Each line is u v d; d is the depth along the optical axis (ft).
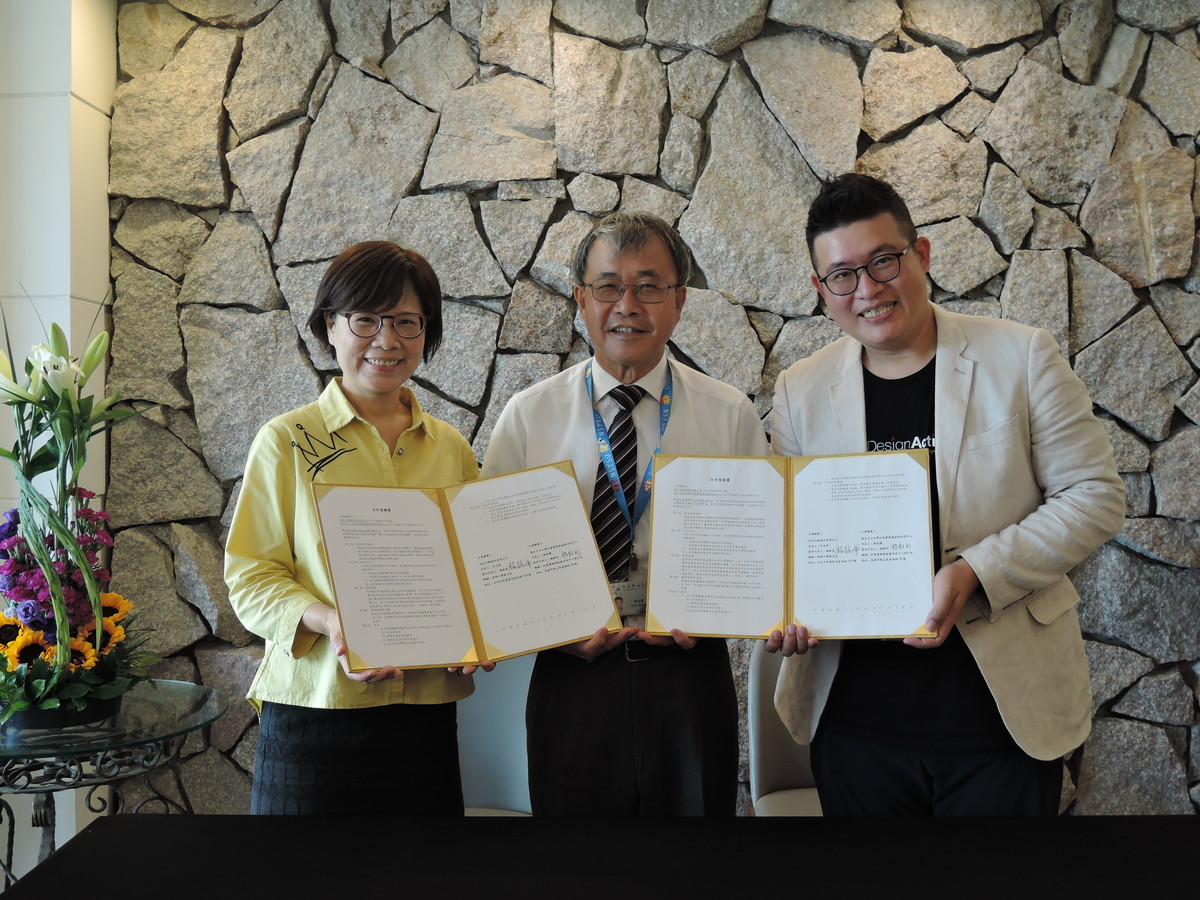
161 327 8.69
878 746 4.95
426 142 8.55
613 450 5.28
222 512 8.66
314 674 4.91
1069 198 8.16
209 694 7.13
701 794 5.00
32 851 8.32
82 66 8.36
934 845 3.58
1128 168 8.05
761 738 6.33
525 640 4.69
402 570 4.64
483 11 8.53
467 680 5.27
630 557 5.16
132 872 3.38
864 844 3.60
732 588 4.78
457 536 4.80
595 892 3.21
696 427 5.37
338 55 8.70
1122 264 8.07
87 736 6.13
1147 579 7.97
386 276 5.03
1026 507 4.90
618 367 5.36
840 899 3.15
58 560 6.57
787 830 3.74
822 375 5.36
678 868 3.40
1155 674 7.98
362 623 4.50
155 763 6.48
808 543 4.76
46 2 8.22
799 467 4.87
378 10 8.65
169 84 8.72
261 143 8.66
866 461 4.78
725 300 8.29
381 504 4.71
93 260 8.53
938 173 8.20
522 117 8.48
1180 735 7.96
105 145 8.71
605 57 8.45
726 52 8.48
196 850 3.57
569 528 4.88
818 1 8.29
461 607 4.69
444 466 5.42
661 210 8.39
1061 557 4.64
